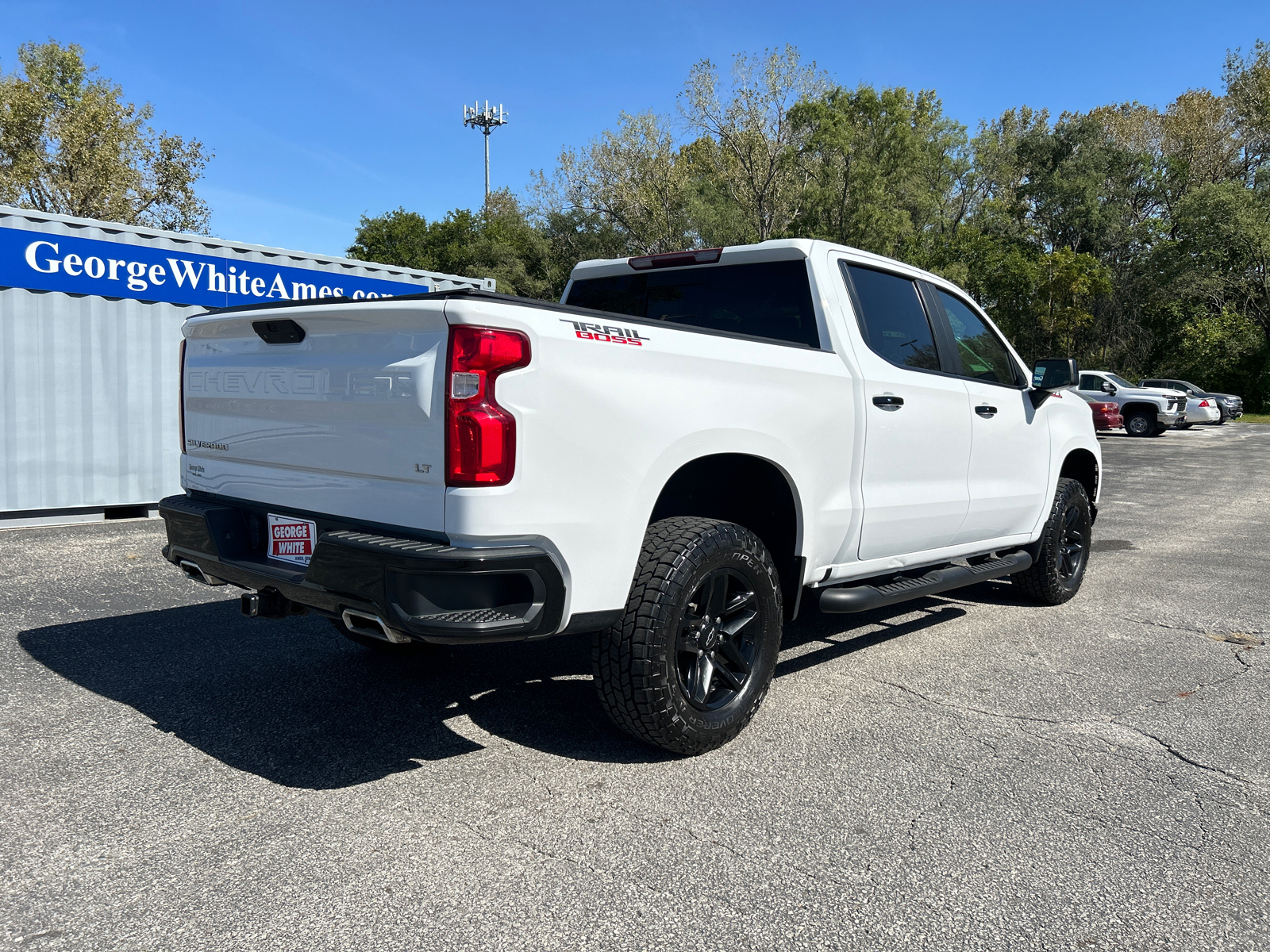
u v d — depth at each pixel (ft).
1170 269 135.85
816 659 14.24
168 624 15.39
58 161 108.68
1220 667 14.05
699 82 101.14
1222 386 134.10
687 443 9.69
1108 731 11.23
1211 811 9.04
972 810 8.96
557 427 8.46
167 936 6.64
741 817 8.74
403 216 193.98
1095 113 168.04
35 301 26.66
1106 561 24.13
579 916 7.00
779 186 104.73
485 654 14.07
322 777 9.52
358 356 8.93
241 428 10.59
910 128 110.11
